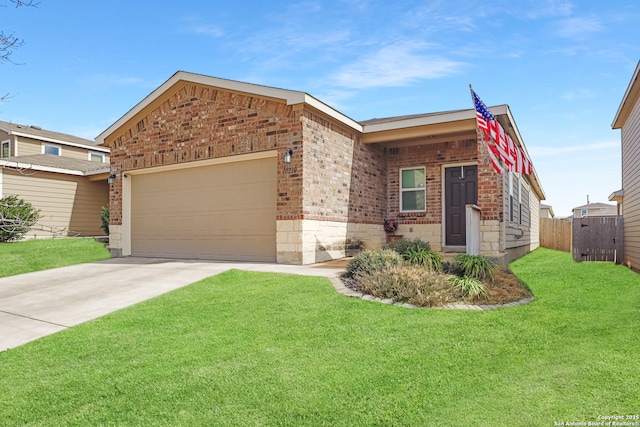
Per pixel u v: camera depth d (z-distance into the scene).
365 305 5.63
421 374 3.67
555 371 3.66
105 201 18.78
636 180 9.83
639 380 3.41
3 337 5.12
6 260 11.33
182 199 11.43
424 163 12.17
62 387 3.66
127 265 10.16
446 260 7.80
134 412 3.23
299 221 9.16
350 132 10.97
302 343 4.39
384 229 12.38
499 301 5.98
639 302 6.03
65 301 6.70
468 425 2.92
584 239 12.23
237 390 3.48
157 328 5.09
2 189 15.21
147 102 11.45
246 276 7.68
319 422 3.00
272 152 9.73
